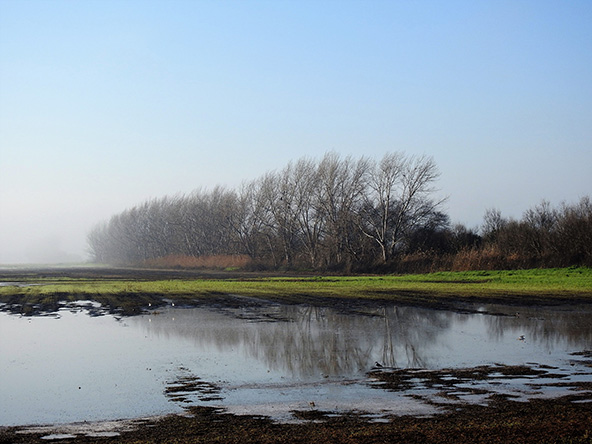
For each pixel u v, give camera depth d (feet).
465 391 44.57
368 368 54.49
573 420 35.17
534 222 256.52
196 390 46.96
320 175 281.54
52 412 41.45
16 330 81.15
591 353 61.36
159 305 112.06
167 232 464.24
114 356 62.03
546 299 115.55
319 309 102.94
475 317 90.58
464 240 259.60
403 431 33.76
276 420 37.50
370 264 251.39
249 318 91.40
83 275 273.75
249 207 344.08
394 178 260.21
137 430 35.88
